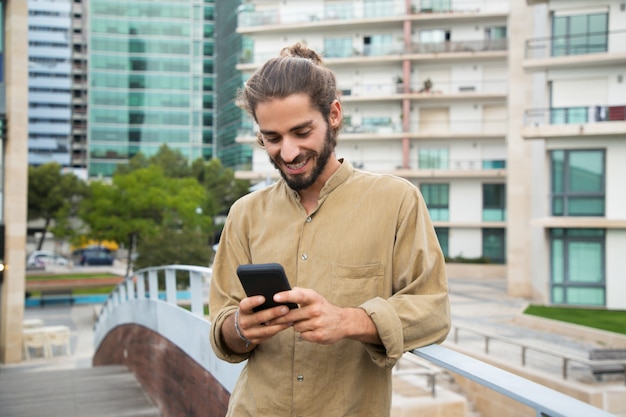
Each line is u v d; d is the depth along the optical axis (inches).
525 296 900.0
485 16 1240.8
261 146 67.1
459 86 1266.0
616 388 358.6
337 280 62.9
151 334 262.7
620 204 738.8
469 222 1283.2
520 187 906.1
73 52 2984.7
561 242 764.6
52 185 1964.8
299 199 66.4
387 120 1278.3
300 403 63.7
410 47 1250.6
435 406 331.0
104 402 250.8
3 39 609.0
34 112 2886.3
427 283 62.2
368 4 1288.1
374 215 63.6
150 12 2578.7
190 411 188.2
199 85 2613.2
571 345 514.0
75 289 1266.0
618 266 740.7
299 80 59.7
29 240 2265.0
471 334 572.4
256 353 68.4
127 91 2561.5
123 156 2556.6
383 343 57.1
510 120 916.0
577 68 805.2
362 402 63.8
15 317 635.5
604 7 799.7
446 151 1275.8
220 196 2011.6
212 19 2625.5
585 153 756.0
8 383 296.5
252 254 69.2
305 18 1300.4
